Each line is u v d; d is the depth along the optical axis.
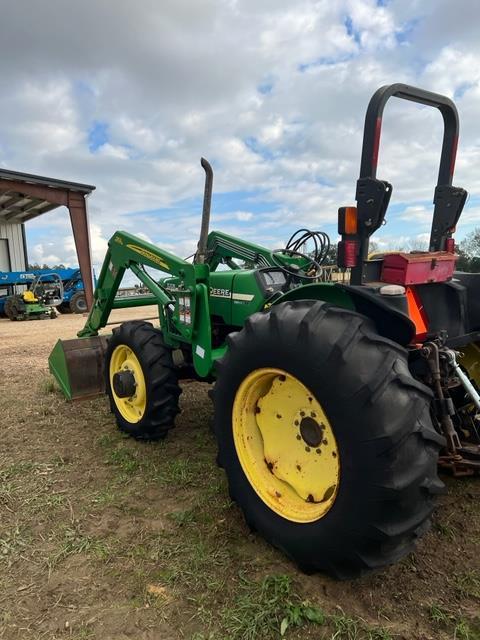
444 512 2.45
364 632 1.72
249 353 2.14
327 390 1.80
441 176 2.54
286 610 1.81
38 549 2.27
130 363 3.70
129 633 1.75
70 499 2.73
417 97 2.20
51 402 4.70
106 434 3.77
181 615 1.83
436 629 1.73
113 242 4.21
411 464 1.69
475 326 2.50
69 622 1.81
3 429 3.94
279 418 2.22
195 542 2.28
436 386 2.12
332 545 1.84
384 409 1.69
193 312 3.28
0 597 1.96
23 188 14.68
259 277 3.28
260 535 2.30
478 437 2.40
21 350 8.38
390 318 2.09
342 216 2.05
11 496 2.77
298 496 2.14
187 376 3.83
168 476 2.99
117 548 2.26
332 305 1.98
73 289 18.16
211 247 4.45
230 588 1.96
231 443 2.34
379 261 2.17
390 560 1.79
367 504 1.71
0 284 16.45
